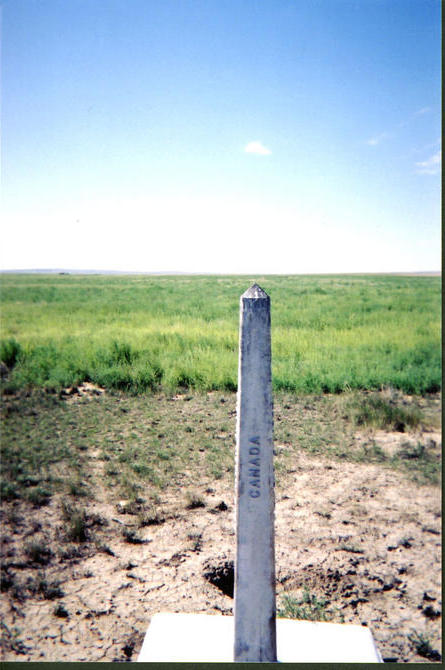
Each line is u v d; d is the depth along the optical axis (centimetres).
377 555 473
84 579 432
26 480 598
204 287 4181
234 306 2294
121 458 662
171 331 1478
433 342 1275
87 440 736
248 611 303
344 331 1521
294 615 388
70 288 4222
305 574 445
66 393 991
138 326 1708
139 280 6228
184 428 797
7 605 392
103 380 1049
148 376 1045
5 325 1709
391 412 833
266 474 297
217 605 404
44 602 399
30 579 421
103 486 601
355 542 495
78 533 490
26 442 710
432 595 416
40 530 502
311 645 331
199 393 1004
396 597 415
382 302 2484
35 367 1085
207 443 733
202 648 326
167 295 3244
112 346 1233
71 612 388
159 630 340
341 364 1089
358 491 602
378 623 384
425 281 5412
